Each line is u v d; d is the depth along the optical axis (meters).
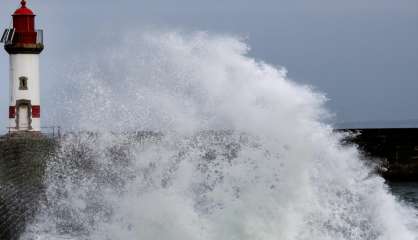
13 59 108.75
